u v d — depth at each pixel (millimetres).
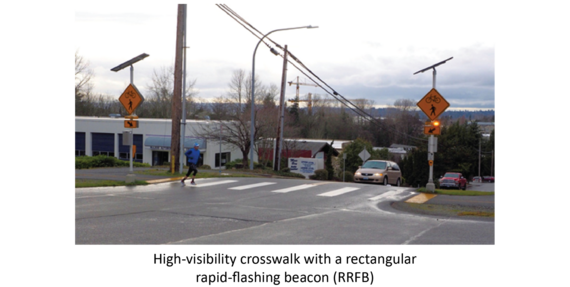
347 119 102438
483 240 8805
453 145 68125
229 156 53688
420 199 15797
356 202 14898
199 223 10266
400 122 101875
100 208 12117
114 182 17766
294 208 13234
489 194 17656
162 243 8148
